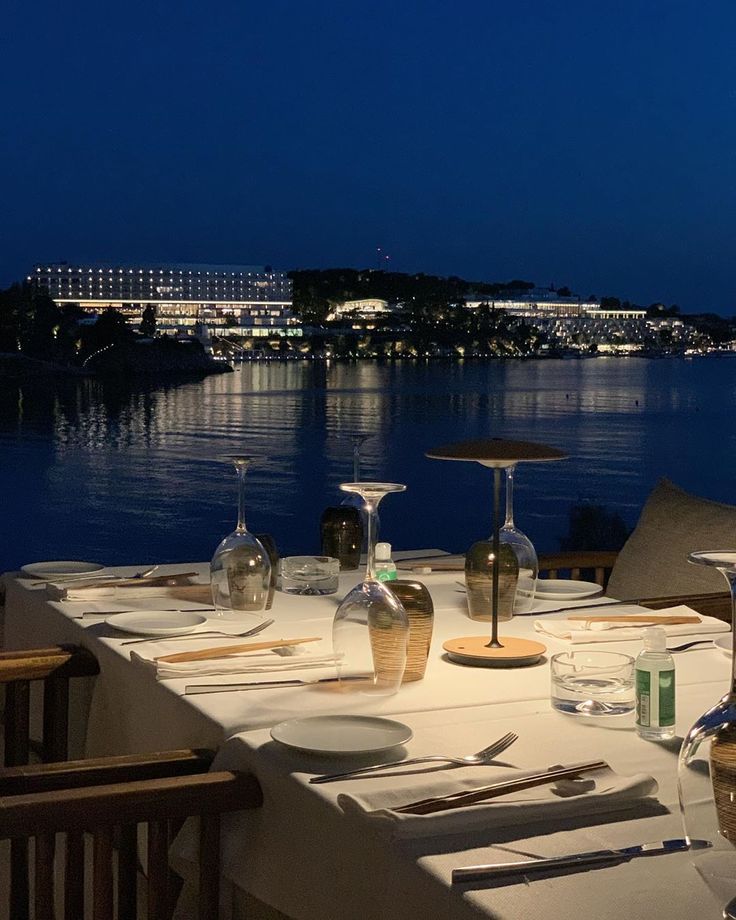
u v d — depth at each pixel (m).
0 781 1.57
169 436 51.06
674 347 119.19
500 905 1.07
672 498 3.30
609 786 1.34
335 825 1.32
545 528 28.09
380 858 1.23
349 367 117.69
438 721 1.67
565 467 39.72
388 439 45.97
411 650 1.88
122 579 2.83
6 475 40.34
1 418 62.62
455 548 25.33
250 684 1.85
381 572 2.40
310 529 29.38
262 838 1.50
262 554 2.44
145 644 2.12
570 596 2.70
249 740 1.57
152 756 1.66
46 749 2.28
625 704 1.70
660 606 2.64
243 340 125.69
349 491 1.84
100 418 61.59
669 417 57.62
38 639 2.59
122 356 98.06
